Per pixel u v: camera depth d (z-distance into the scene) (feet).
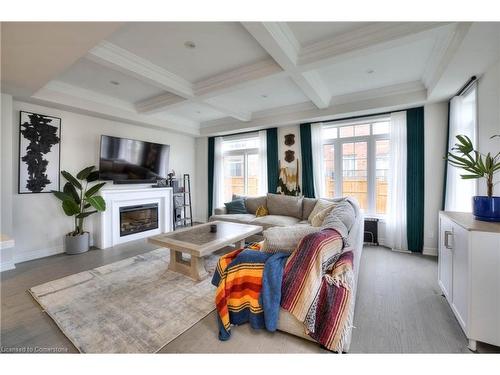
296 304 5.11
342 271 5.34
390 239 12.42
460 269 5.68
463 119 9.62
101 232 12.60
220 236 9.63
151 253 11.60
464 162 6.57
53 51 6.59
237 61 8.77
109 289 7.85
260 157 16.79
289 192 15.60
